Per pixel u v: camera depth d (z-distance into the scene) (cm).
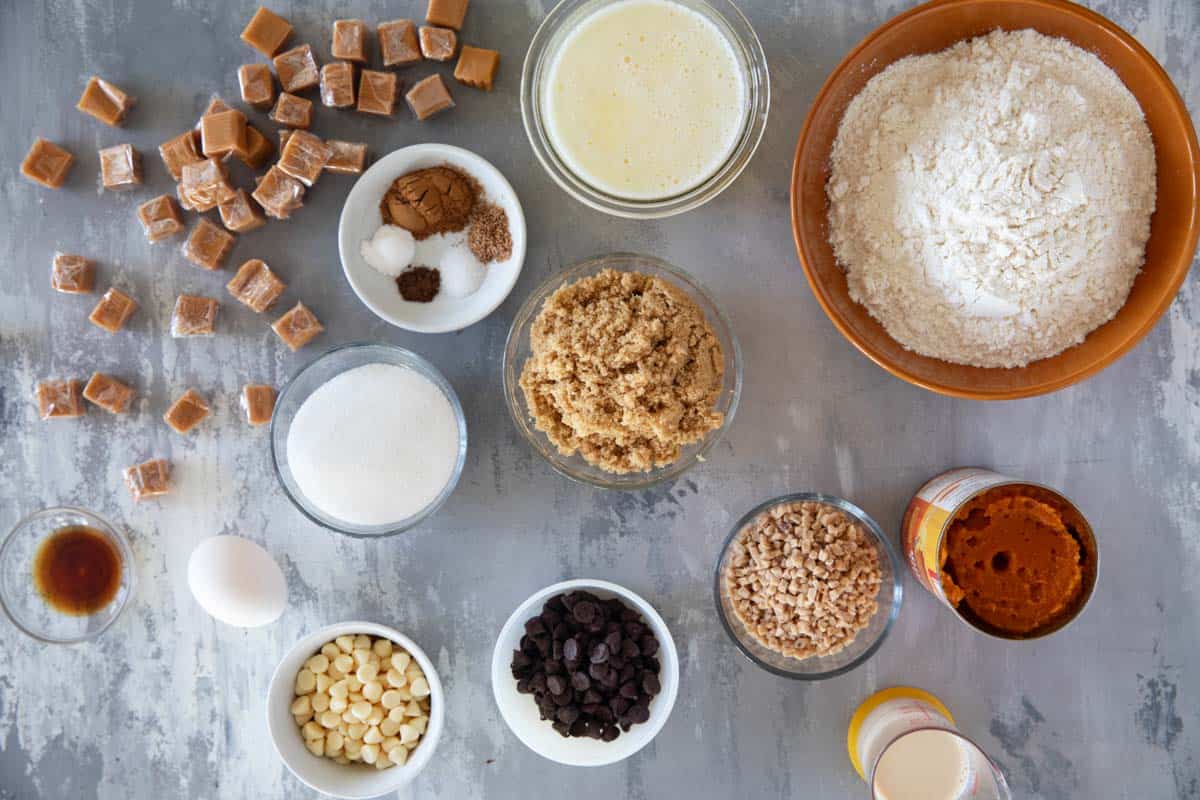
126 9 68
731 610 67
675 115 65
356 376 67
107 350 69
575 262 68
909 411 69
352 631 67
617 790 69
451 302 67
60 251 69
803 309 68
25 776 70
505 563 69
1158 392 68
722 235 68
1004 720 69
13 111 69
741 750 69
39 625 69
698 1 65
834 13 67
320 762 67
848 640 66
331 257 69
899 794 65
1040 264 61
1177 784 68
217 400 69
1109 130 62
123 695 70
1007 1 61
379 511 66
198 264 68
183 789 70
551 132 65
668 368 63
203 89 68
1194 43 67
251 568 66
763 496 69
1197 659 68
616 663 65
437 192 66
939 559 63
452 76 68
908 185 62
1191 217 61
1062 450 68
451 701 69
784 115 68
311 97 68
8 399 69
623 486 66
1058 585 64
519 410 66
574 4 67
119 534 68
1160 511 68
